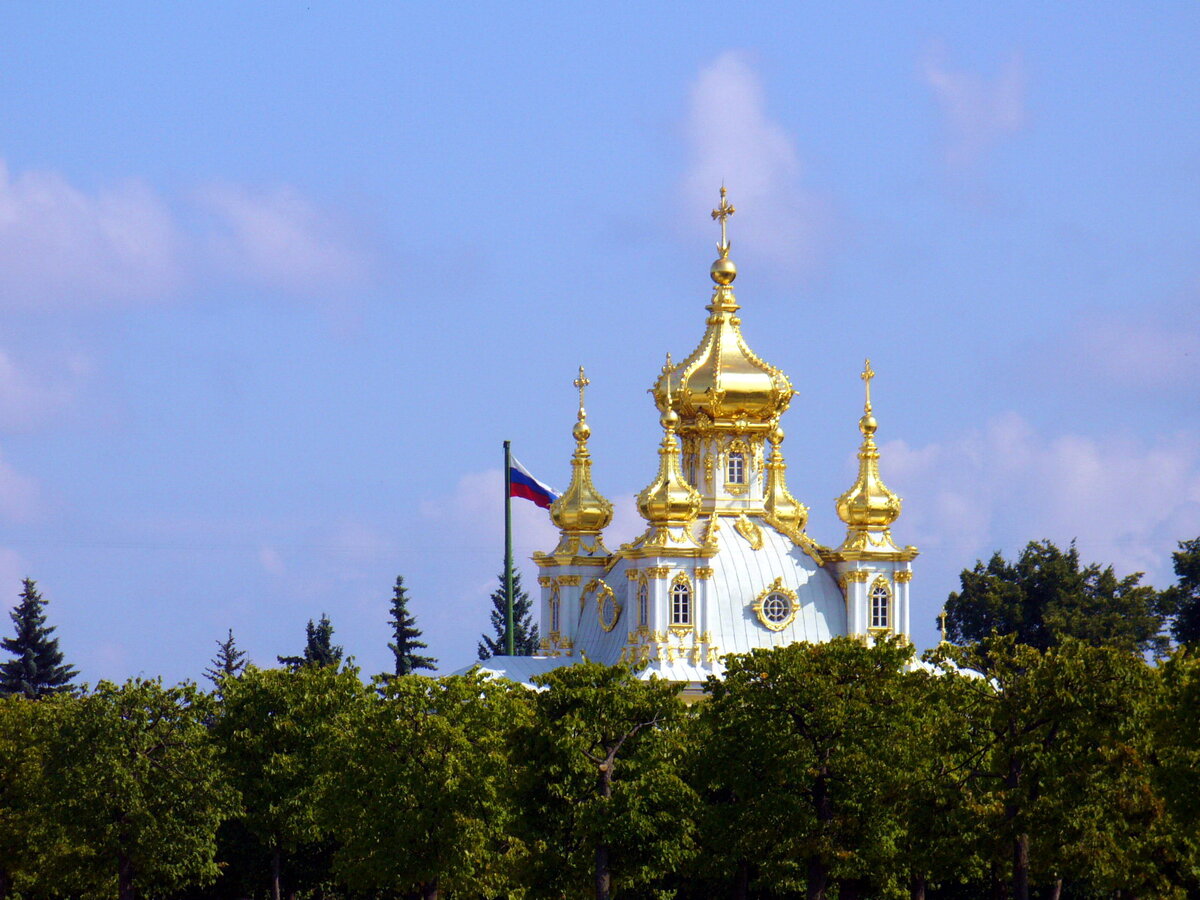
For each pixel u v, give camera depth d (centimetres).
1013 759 13725
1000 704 13800
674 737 14825
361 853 15125
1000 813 13712
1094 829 13400
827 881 16375
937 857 13825
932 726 14050
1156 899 13575
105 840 16025
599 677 14812
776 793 14262
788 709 14400
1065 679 13650
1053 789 13488
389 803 14712
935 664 14300
